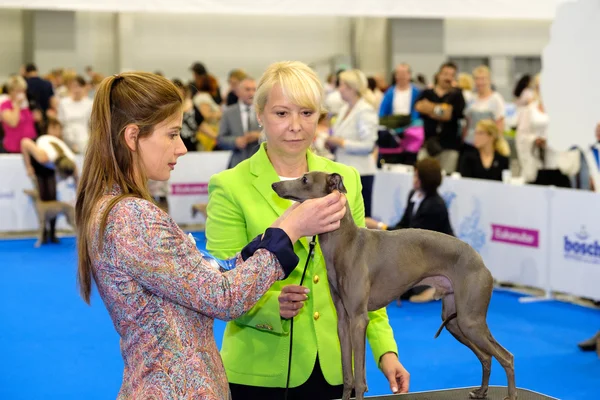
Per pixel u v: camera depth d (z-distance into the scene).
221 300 1.84
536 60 21.22
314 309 2.50
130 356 1.87
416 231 2.21
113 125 1.90
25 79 12.89
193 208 10.19
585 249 6.43
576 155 7.94
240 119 8.21
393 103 10.44
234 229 2.50
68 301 7.15
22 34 18.39
